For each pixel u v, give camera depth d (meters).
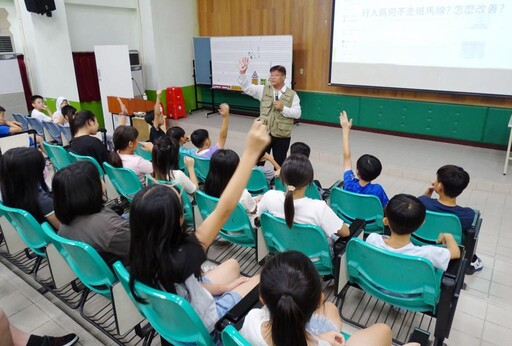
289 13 6.43
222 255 2.68
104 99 6.70
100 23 6.76
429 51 5.13
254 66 6.75
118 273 1.33
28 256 2.53
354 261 1.75
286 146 3.93
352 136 5.90
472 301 2.24
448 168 2.14
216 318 1.36
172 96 7.27
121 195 3.13
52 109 6.33
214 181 2.23
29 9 5.68
